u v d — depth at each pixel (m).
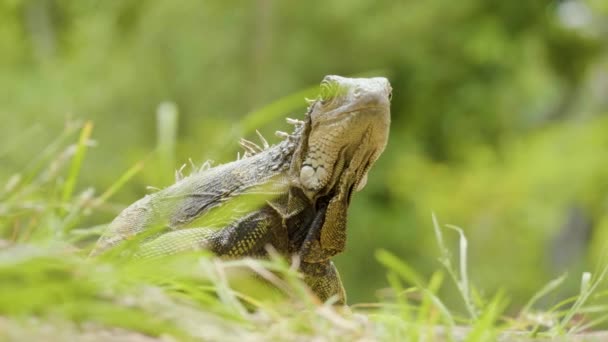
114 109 24.72
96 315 4.13
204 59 25.52
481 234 31.08
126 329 4.23
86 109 24.30
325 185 6.96
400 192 28.72
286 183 7.05
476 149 30.38
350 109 6.79
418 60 27.88
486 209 30.62
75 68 25.50
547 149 32.50
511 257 31.84
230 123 24.08
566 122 34.28
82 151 6.69
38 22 29.23
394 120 29.66
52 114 23.39
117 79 25.03
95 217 11.16
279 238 6.93
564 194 31.77
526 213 32.12
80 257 5.25
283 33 26.00
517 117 32.62
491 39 28.97
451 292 22.58
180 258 5.16
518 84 31.08
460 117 29.83
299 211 6.99
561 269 32.84
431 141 30.34
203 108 25.03
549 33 31.48
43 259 4.30
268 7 25.78
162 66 25.70
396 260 5.12
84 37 26.45
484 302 6.29
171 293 5.00
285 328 4.68
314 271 7.06
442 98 29.59
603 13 34.53
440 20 27.22
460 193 29.81
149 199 7.72
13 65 27.42
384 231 27.45
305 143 7.05
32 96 23.84
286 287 6.54
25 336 3.79
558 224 33.34
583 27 33.94
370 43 26.34
